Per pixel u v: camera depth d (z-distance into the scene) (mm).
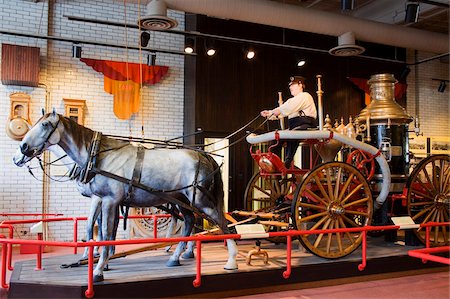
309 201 6004
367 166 6492
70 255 5824
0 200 7738
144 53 8828
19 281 4328
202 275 4645
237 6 7598
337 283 5414
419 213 6379
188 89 8938
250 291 4914
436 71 11898
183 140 8828
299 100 5703
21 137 7695
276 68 9375
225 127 8828
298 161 9164
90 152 4570
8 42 7859
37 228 5586
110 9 8664
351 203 5664
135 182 4633
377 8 10453
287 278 5086
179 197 5129
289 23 8102
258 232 4914
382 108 6676
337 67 9945
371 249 6273
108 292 4207
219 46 8883
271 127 9195
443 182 6586
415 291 5188
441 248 3797
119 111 8500
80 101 8219
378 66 10414
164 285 4457
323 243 6434
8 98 7840
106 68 8406
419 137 11188
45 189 8070
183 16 9203
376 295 5000
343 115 9930
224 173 8828
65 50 8305
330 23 8336
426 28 11180
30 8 8016
